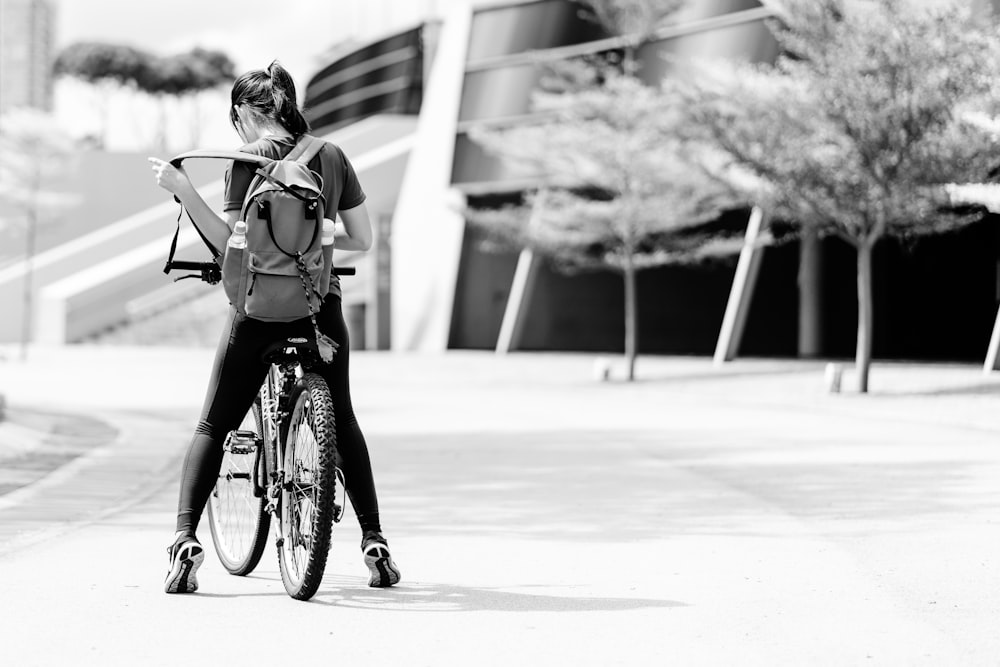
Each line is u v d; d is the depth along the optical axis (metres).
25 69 178.50
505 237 34.75
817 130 24.41
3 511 9.82
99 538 8.51
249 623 5.95
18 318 66.25
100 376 34.91
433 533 8.82
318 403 6.16
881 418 20.06
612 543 8.37
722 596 6.60
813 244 40.78
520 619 6.04
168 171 6.26
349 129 68.50
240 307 6.33
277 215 6.19
